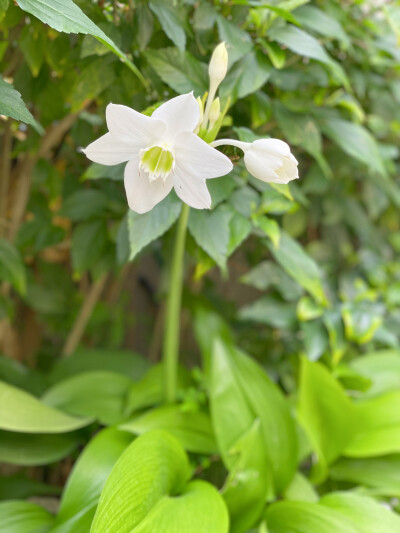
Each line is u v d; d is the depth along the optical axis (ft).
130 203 1.21
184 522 1.38
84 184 2.18
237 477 1.69
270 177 1.23
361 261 2.80
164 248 2.13
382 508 1.61
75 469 1.62
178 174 1.18
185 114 1.13
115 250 2.14
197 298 2.55
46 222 2.19
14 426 1.63
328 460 1.96
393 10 2.00
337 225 3.00
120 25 1.60
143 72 1.64
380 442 1.89
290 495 1.82
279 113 1.88
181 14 1.59
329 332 2.26
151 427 1.81
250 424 1.83
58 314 2.91
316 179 2.38
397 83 2.44
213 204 1.59
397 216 3.19
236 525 1.68
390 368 2.33
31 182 2.14
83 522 1.48
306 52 1.64
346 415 1.93
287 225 2.62
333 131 2.00
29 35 1.58
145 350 3.53
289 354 2.62
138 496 1.40
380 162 2.06
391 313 2.59
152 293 3.44
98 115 1.78
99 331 3.16
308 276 1.94
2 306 2.16
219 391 1.86
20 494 1.96
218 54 1.29
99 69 1.62
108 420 1.96
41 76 1.72
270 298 2.50
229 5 1.67
